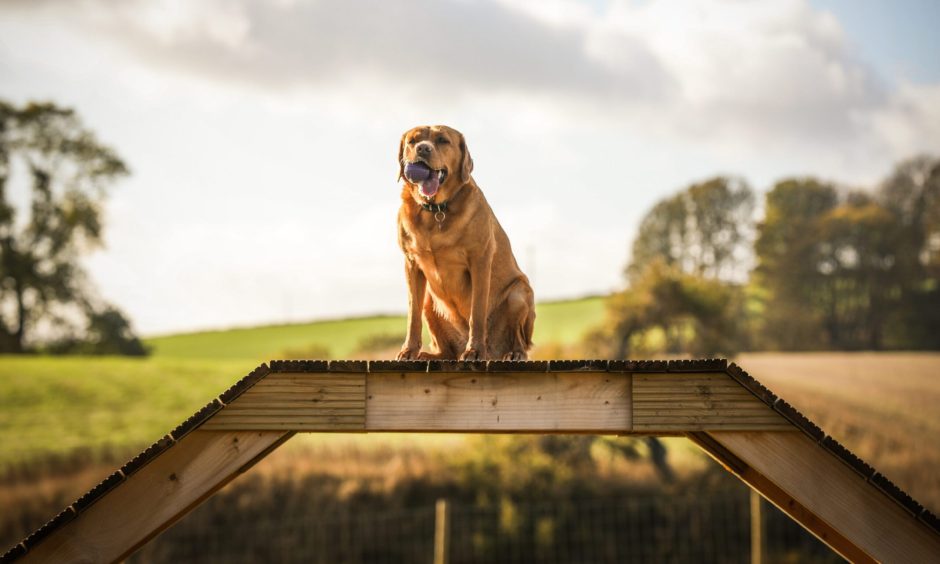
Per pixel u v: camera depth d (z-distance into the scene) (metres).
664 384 5.04
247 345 53.66
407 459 27.36
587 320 49.62
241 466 4.97
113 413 34.91
